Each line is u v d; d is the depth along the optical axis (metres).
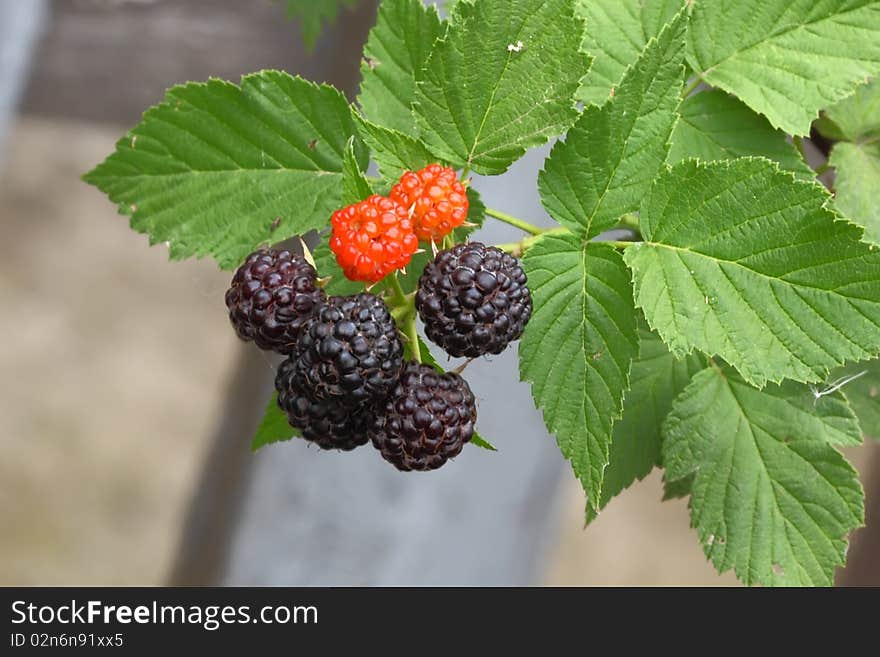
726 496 0.41
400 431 0.37
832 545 0.40
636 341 0.38
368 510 0.61
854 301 0.37
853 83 0.40
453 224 0.37
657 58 0.38
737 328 0.38
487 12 0.38
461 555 0.62
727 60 0.40
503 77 0.38
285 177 0.41
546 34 0.38
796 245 0.38
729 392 0.41
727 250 0.38
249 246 0.41
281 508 0.62
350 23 0.59
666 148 0.38
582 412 0.38
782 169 0.40
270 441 0.40
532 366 0.38
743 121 0.40
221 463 0.68
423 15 0.39
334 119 0.41
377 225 0.37
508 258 0.37
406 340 0.37
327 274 0.40
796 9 0.40
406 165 0.38
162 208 0.41
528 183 0.52
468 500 0.61
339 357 0.37
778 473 0.41
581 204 0.38
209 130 0.41
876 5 0.40
